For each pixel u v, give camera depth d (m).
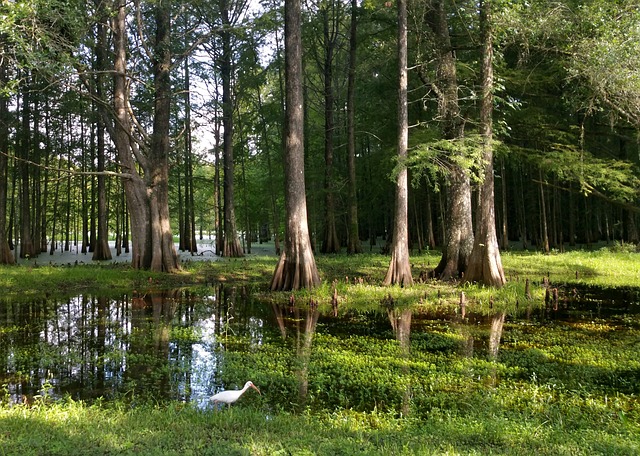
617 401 7.36
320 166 36.56
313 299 16.30
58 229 49.84
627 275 21.52
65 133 35.00
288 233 18.48
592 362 9.43
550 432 5.97
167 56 23.19
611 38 17.00
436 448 5.18
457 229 20.05
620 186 24.44
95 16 18.23
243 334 11.87
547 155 25.34
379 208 41.31
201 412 6.77
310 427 6.14
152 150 23.75
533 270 22.95
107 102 22.91
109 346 10.72
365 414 6.89
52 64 13.30
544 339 11.17
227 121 32.66
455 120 19.94
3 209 25.83
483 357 9.77
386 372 8.83
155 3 21.44
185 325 12.91
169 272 23.20
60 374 8.76
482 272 17.95
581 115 27.41
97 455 4.76
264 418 6.51
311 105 43.81
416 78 29.03
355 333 11.95
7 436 5.26
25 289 18.48
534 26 17.23
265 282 21.41
